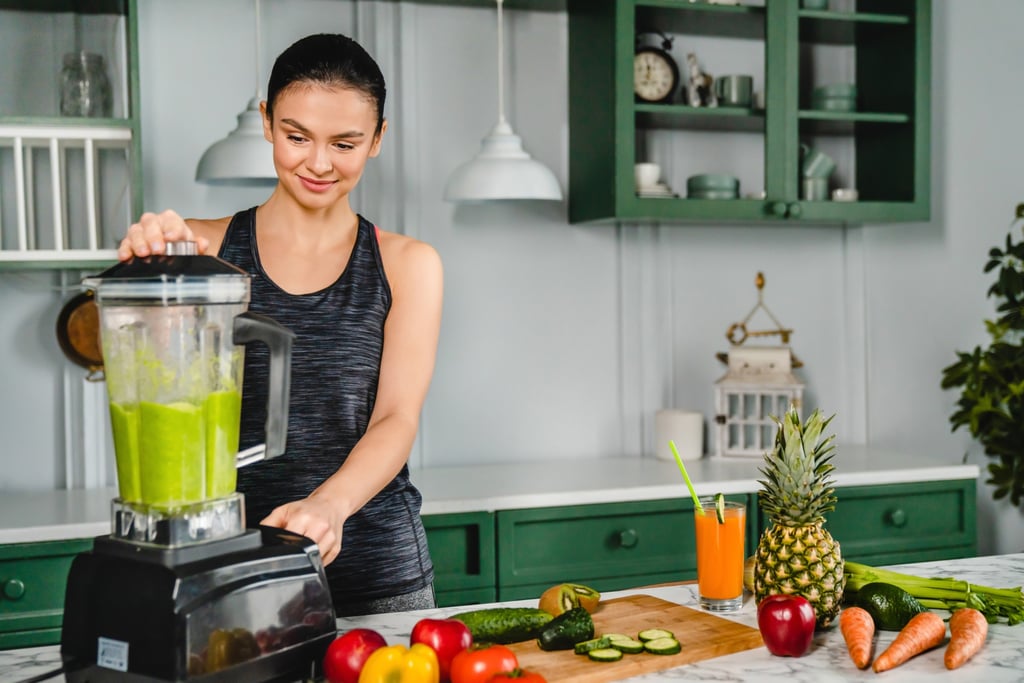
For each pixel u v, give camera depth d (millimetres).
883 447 3467
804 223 3432
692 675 1188
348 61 1374
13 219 2740
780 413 3125
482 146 2711
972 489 2951
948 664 1203
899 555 2891
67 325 2740
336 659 1109
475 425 3131
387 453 1411
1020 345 3033
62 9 2752
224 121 2906
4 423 2762
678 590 1580
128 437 1051
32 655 1268
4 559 2258
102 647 1056
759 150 3373
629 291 3258
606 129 2910
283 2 2938
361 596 1561
